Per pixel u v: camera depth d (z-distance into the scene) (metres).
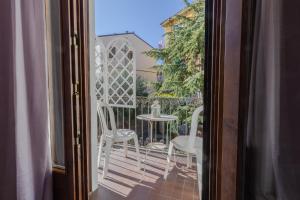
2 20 1.45
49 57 1.70
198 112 2.25
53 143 1.77
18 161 1.52
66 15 1.51
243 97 1.02
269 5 1.10
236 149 1.04
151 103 4.23
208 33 1.26
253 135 1.18
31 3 1.52
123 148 3.67
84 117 1.73
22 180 1.53
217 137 1.20
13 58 1.47
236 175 1.05
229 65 1.06
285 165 1.04
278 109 1.04
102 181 2.53
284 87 1.02
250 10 1.06
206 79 1.29
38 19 1.55
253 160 1.18
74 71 1.58
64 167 1.67
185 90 4.34
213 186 1.26
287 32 1.00
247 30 0.99
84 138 1.74
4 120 1.52
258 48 1.14
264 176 1.17
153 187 2.40
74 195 1.63
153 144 3.93
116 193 2.26
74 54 1.57
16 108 1.50
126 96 4.08
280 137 1.04
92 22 2.28
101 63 3.95
